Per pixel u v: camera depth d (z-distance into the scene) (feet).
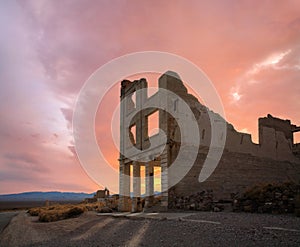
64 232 52.75
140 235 41.45
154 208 78.95
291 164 101.60
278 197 54.70
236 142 88.02
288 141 104.12
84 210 84.58
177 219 51.01
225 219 46.26
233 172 84.64
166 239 36.88
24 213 117.91
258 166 91.20
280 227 36.06
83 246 39.34
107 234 45.85
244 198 60.18
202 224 43.04
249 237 32.50
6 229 69.46
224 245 30.91
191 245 32.68
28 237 52.47
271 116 101.24
